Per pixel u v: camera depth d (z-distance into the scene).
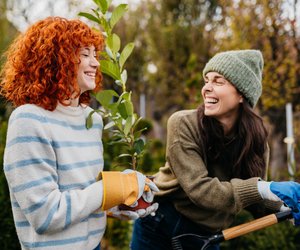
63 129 1.55
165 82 9.70
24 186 1.42
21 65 1.55
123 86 1.78
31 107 1.49
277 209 2.01
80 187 1.56
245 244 3.16
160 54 9.18
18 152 1.43
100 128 1.74
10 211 2.98
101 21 1.75
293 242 3.13
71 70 1.53
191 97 5.84
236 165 1.96
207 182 1.82
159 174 2.12
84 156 1.59
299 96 4.96
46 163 1.46
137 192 1.57
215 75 1.89
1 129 3.54
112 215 1.75
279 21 4.73
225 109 1.91
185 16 9.14
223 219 2.05
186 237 2.08
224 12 5.80
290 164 3.51
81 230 1.55
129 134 1.79
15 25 8.33
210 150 1.95
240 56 1.90
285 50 4.79
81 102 1.74
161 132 12.42
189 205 2.03
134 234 2.22
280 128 5.66
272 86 4.87
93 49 1.61
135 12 10.00
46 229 1.43
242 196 1.76
